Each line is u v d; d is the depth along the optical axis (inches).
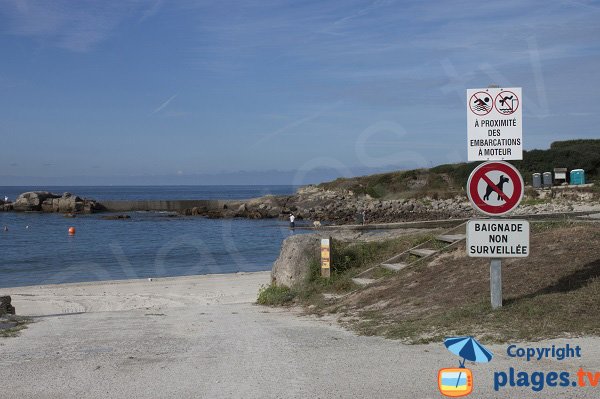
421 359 247.3
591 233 430.3
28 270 1194.0
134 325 400.2
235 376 232.4
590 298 307.7
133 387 219.9
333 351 273.4
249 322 402.0
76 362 265.3
